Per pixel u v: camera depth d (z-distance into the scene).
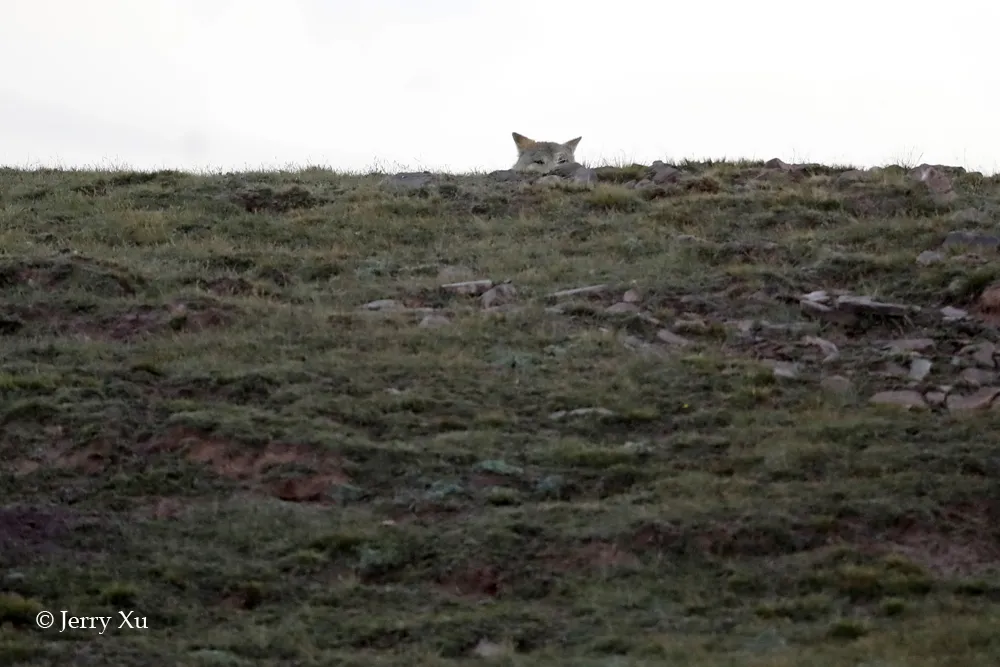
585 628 34.09
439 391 49.22
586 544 38.25
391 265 67.19
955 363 52.28
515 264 66.62
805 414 47.59
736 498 40.72
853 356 53.44
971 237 66.56
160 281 61.41
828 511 39.75
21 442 44.00
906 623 33.78
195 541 38.69
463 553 37.81
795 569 36.94
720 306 59.59
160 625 34.25
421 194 80.06
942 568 37.44
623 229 72.25
